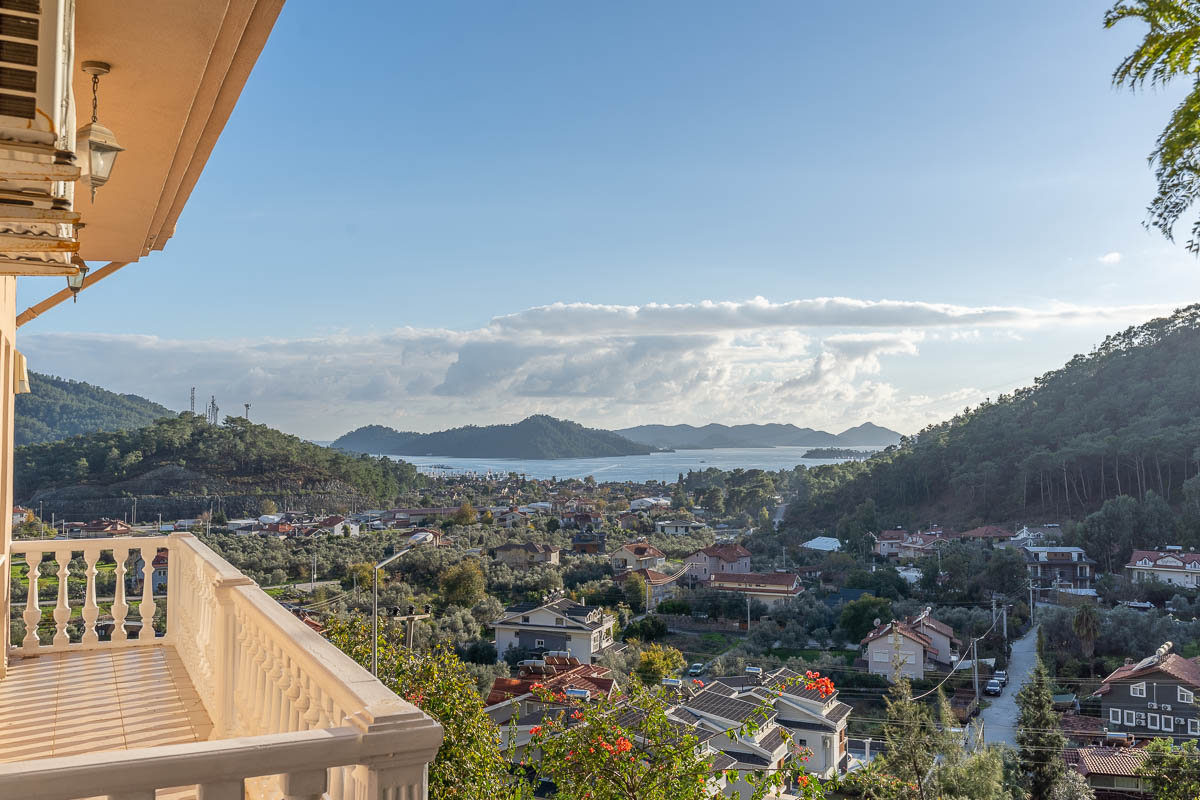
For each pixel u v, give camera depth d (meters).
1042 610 49.88
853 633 44.72
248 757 1.73
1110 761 26.47
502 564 61.16
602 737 7.40
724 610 50.66
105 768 1.62
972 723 28.95
